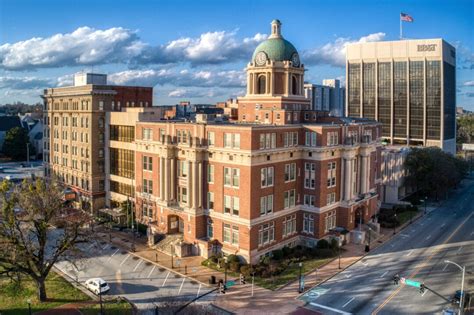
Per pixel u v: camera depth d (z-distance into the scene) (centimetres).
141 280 6219
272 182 7000
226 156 6875
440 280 6178
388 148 12962
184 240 7381
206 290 5862
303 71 9356
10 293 5753
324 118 8900
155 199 8106
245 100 9175
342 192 7938
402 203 10888
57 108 11175
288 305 5412
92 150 9944
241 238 6744
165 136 7731
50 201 5525
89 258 7088
